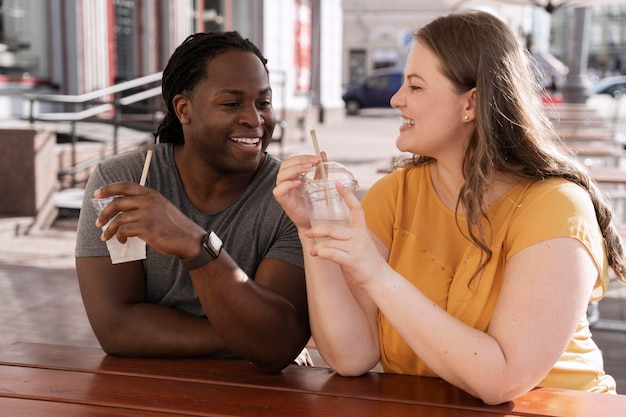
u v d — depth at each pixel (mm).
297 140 16172
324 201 1495
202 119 1938
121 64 12156
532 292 1550
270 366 1796
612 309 4973
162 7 12805
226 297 1721
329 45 20875
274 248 1992
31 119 7676
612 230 1780
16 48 10711
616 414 1528
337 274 1745
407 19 38562
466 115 1745
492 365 1517
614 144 8820
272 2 15828
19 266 5883
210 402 1579
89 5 11016
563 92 14492
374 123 22766
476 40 1715
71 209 7473
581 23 14086
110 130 9945
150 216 1628
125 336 1921
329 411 1533
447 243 1831
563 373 1764
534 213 1649
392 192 1954
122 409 1538
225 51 1939
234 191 2035
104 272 1952
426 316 1531
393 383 1717
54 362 1830
